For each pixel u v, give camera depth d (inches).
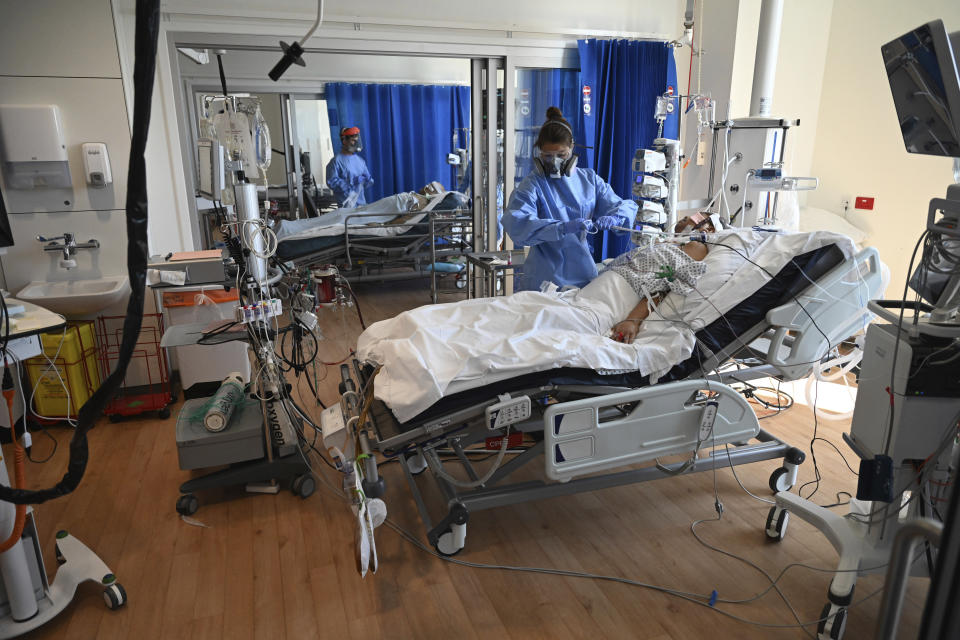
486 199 178.1
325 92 249.8
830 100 164.7
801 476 97.2
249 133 87.6
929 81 54.9
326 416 83.4
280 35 145.4
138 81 43.9
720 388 78.1
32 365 115.0
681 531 84.5
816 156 170.9
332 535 84.5
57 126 117.6
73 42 117.3
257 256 88.3
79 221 124.6
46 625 68.4
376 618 69.2
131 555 80.0
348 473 81.6
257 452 92.0
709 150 168.1
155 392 132.2
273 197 268.1
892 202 150.6
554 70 169.8
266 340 92.7
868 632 66.7
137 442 112.0
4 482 63.4
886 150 150.7
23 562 64.6
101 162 121.3
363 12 150.0
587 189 131.9
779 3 127.5
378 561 78.9
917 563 64.8
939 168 138.8
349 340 168.7
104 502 92.1
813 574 75.7
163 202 144.7
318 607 70.9
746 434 82.6
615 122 172.4
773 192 131.4
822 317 86.0
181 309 123.9
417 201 213.2
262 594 73.0
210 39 140.8
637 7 172.2
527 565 77.9
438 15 156.5
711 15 164.7
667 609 70.2
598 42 164.6
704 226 107.9
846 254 83.0
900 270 150.3
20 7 113.3
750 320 84.3
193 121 228.5
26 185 119.3
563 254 125.9
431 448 78.3
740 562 78.0
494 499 77.7
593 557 79.4
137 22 43.0
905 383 58.7
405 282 245.9
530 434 110.7
